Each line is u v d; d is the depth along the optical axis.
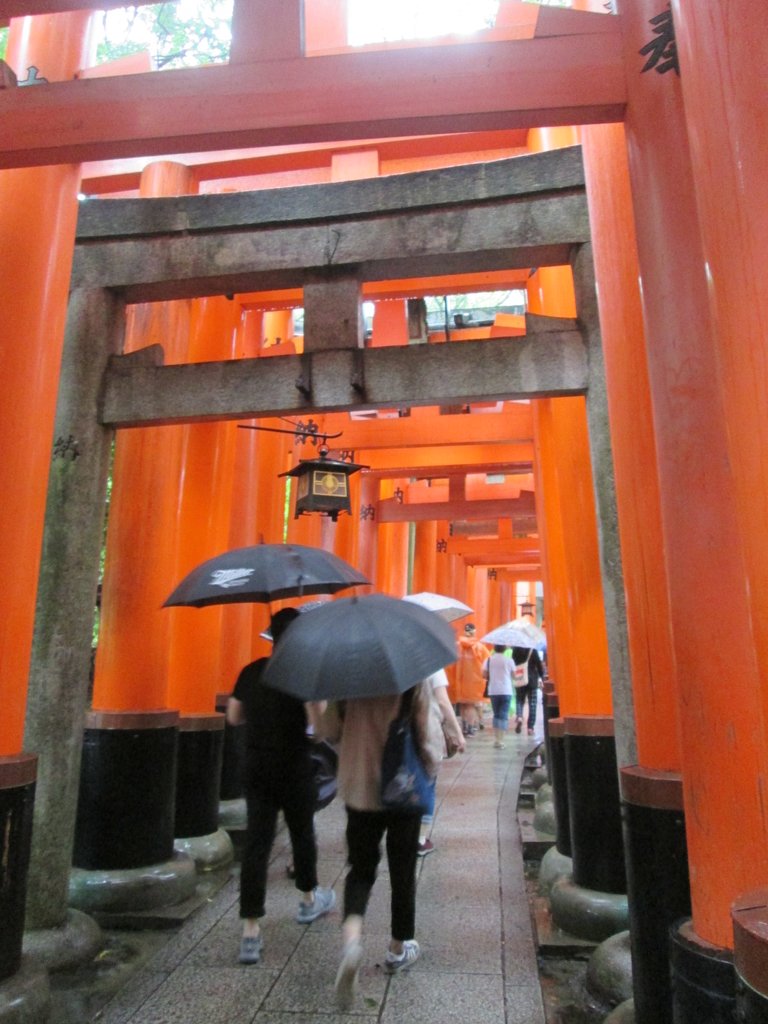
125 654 5.21
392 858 3.82
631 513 3.22
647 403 3.21
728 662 2.37
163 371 4.78
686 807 2.48
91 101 3.16
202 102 3.10
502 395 4.43
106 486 4.86
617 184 3.41
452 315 12.84
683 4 2.16
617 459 3.33
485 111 2.94
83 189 7.41
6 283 3.73
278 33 3.18
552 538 6.58
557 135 5.85
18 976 3.27
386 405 4.53
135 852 4.86
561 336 4.43
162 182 6.66
